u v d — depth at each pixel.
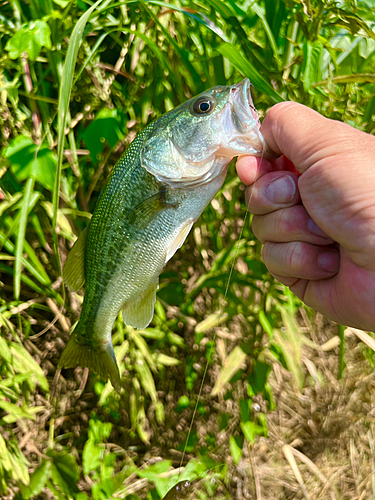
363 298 0.21
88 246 0.24
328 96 0.32
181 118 0.21
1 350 0.33
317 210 0.20
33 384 0.36
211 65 0.34
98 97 0.35
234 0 0.32
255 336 0.37
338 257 0.22
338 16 0.31
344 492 0.39
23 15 0.34
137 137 0.23
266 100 0.34
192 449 0.38
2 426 0.36
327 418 0.40
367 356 0.41
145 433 0.37
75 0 0.31
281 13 0.33
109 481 0.35
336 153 0.19
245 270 0.37
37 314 0.39
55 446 0.37
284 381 0.40
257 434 0.37
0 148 0.34
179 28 0.35
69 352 0.26
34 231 0.37
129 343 0.37
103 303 0.24
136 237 0.23
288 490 0.38
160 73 0.35
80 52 0.33
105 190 0.23
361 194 0.19
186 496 0.34
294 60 0.32
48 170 0.32
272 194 0.22
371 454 0.40
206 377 0.38
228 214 0.37
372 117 0.35
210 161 0.21
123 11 0.34
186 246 0.39
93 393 0.40
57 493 0.34
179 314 0.38
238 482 0.37
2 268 0.38
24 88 0.36
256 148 0.21
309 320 0.39
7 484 0.34
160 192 0.22
